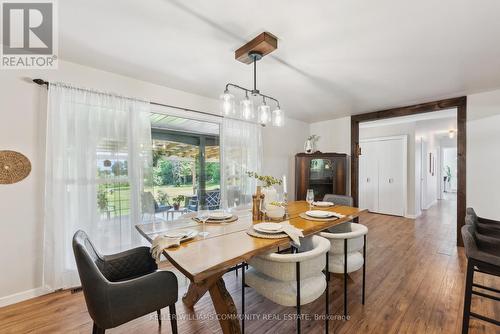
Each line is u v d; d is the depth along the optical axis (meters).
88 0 1.44
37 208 2.09
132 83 2.68
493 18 1.57
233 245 1.39
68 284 2.15
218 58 2.20
